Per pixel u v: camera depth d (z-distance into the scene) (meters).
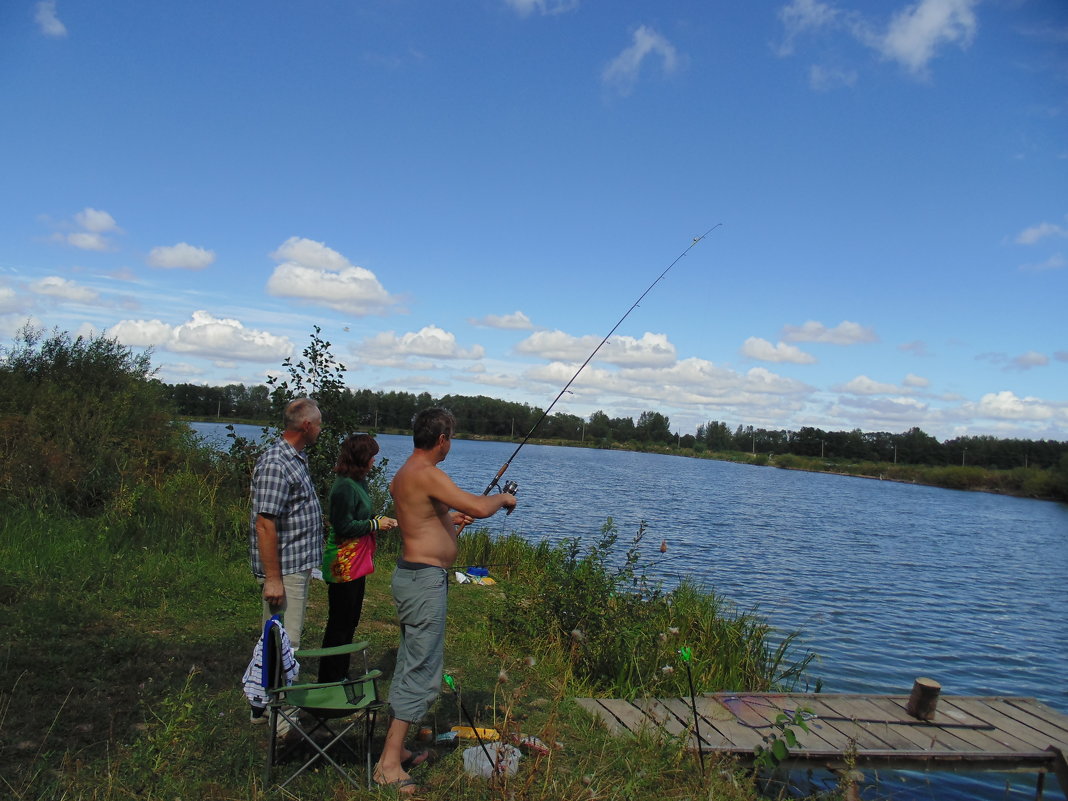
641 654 7.12
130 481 11.09
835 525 33.03
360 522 4.98
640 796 4.37
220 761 4.09
